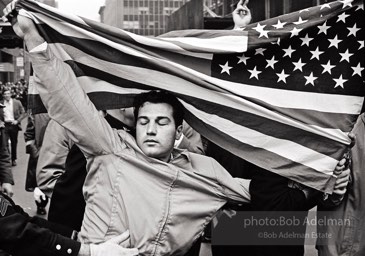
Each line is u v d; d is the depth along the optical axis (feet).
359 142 12.19
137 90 10.31
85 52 10.04
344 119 11.07
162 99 9.41
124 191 9.12
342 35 11.25
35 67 8.82
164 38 10.55
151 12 452.76
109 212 9.15
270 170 10.66
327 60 11.23
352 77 11.21
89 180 9.54
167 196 9.30
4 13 9.57
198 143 14.64
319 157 10.74
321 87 11.17
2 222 7.91
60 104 8.93
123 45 10.13
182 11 47.85
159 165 9.36
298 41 11.18
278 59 11.15
